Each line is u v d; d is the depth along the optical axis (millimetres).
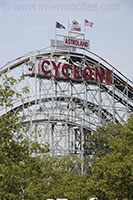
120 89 120125
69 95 105188
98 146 101875
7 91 45312
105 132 103250
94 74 109562
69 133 98688
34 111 96250
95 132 101875
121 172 52250
